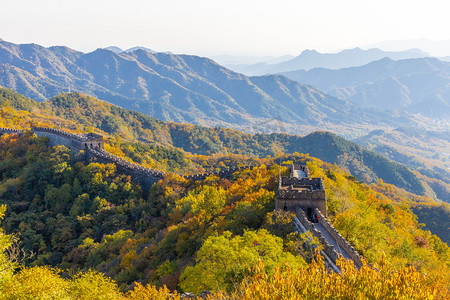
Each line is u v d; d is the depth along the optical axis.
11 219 86.19
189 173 159.00
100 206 89.88
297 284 13.60
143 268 52.78
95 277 26.14
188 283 28.97
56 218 89.31
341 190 58.56
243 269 24.06
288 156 164.25
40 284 21.44
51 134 128.00
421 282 13.24
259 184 64.81
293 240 34.41
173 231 59.53
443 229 143.38
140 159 145.50
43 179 105.06
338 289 12.98
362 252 34.66
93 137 119.88
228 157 196.00
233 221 45.62
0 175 115.56
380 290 12.81
